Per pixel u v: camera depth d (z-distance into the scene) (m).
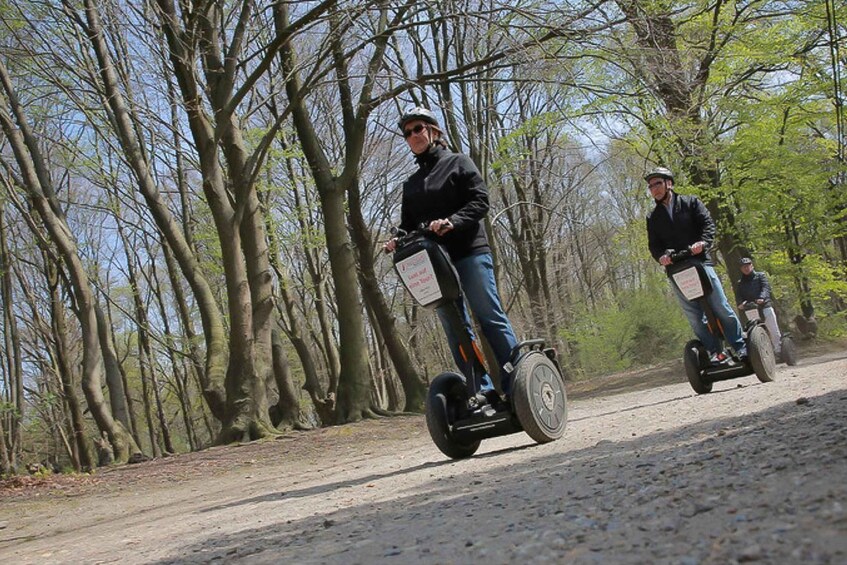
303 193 30.09
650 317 36.28
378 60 17.14
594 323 37.38
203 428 53.53
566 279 42.28
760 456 3.09
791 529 1.81
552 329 35.25
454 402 6.07
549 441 5.91
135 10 15.66
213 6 16.14
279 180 27.77
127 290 37.28
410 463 6.91
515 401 5.72
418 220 5.88
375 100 17.42
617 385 21.98
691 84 16.23
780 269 22.11
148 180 17.66
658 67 14.40
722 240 21.30
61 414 34.34
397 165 30.81
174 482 10.84
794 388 7.12
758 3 18.48
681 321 35.81
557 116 20.48
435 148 5.84
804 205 21.64
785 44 18.25
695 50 17.88
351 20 14.27
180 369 39.38
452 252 5.72
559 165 30.34
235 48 15.45
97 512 8.57
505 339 5.80
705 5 17.42
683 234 8.95
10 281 28.06
